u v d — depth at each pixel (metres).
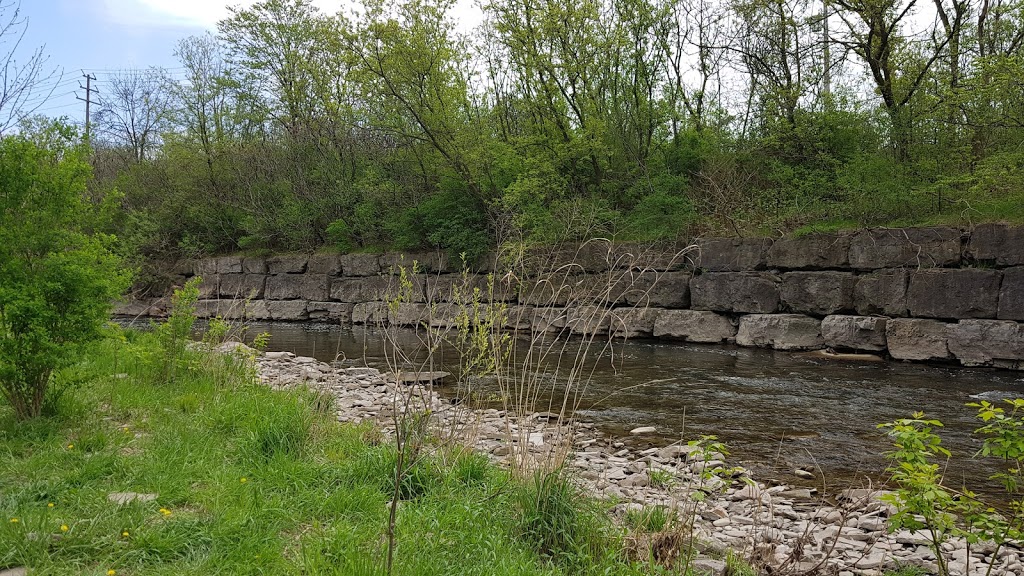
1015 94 15.25
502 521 4.20
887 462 7.39
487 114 25.25
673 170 21.83
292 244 27.78
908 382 12.12
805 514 5.75
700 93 23.05
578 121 23.06
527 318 18.92
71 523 3.77
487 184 22.52
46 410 6.22
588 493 5.00
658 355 15.57
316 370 12.65
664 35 22.22
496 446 7.12
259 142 31.48
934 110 17.39
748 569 4.09
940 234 14.20
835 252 15.58
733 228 17.77
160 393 7.48
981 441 8.17
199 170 31.05
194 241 30.33
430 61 22.83
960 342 13.57
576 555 3.90
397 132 24.52
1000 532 3.52
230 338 11.07
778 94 20.08
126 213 30.41
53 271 5.88
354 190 26.69
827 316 15.45
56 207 6.04
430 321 5.46
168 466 4.91
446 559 3.69
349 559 3.39
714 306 17.31
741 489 6.48
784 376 12.87
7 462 4.87
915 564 4.61
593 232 19.34
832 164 19.08
